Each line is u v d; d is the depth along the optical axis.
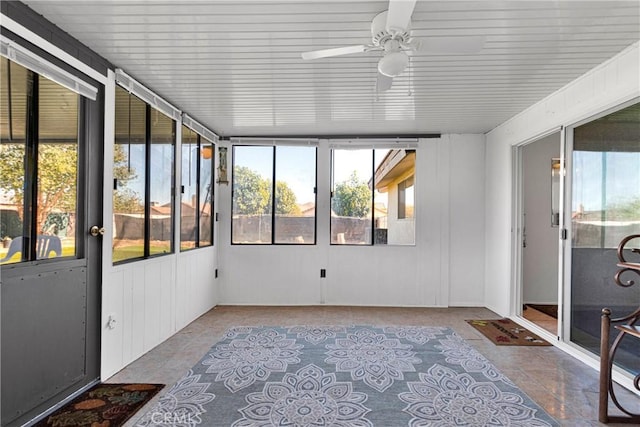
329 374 2.77
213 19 2.19
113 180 2.78
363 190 5.12
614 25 2.24
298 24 2.26
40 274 2.12
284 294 5.09
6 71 1.93
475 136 5.03
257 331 3.85
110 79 2.75
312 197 5.11
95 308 2.60
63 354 2.30
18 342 1.98
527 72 2.96
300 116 4.23
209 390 2.51
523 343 3.49
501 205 4.54
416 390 2.52
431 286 5.02
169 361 3.03
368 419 2.15
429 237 5.02
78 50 2.44
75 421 2.11
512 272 4.35
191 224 4.27
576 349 3.17
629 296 2.65
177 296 3.84
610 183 2.81
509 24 2.25
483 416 2.19
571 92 3.18
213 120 4.39
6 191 1.94
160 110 3.46
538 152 5.04
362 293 5.06
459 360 3.06
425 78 3.09
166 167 3.66
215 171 5.02
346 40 2.48
